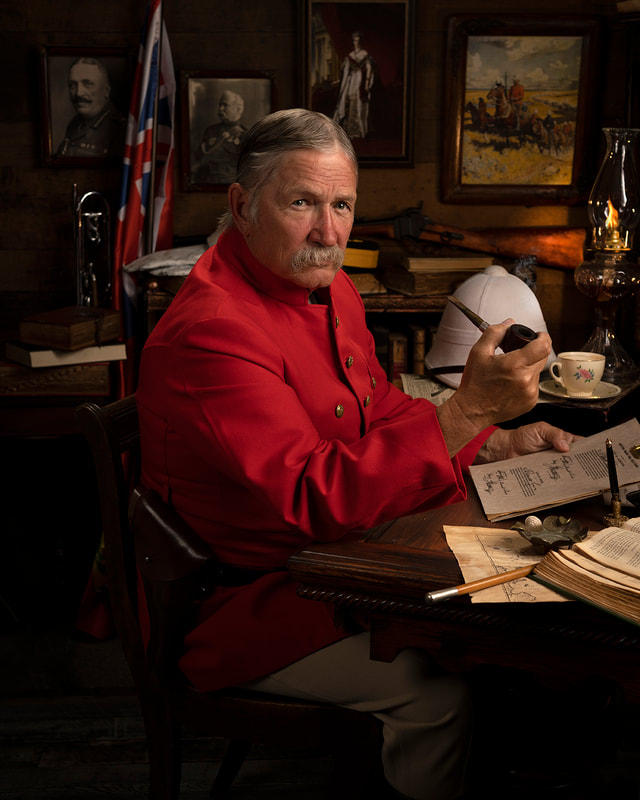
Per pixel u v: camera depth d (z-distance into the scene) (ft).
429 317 10.55
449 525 4.84
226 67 10.27
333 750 5.12
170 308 5.27
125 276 9.83
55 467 10.20
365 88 10.22
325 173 4.81
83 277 10.30
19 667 8.65
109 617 9.17
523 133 10.44
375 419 6.18
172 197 10.34
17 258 10.63
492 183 10.57
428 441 4.55
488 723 5.86
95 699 8.16
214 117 10.32
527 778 5.59
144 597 5.73
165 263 9.46
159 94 10.04
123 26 10.09
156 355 5.01
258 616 5.00
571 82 10.32
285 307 5.31
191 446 4.95
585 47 10.20
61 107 10.18
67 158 10.33
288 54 10.26
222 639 5.07
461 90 10.27
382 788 5.87
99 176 10.48
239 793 6.97
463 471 5.77
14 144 10.34
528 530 4.44
